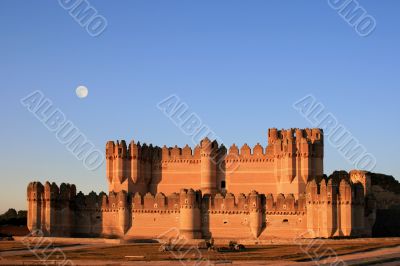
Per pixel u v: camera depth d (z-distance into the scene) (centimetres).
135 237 15788
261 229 15138
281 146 16538
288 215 15000
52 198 15950
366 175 15888
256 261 10406
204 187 17012
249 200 15262
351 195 14412
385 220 15988
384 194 19088
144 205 15950
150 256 11362
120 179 17150
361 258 10600
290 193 15912
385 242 13275
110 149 17338
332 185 14475
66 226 16162
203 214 15525
